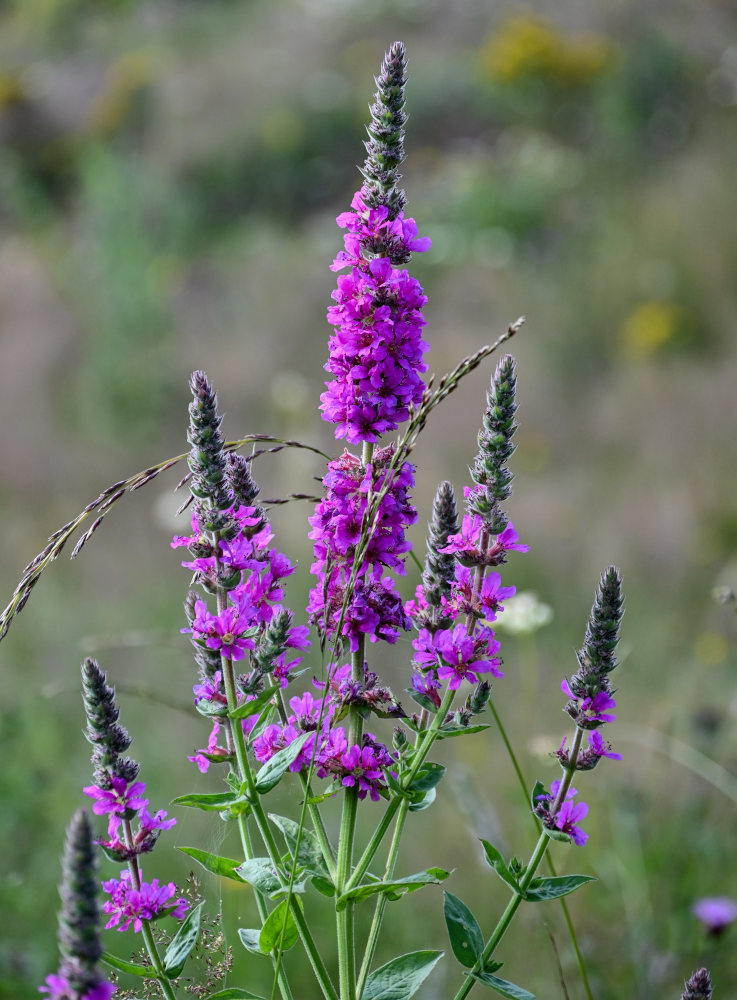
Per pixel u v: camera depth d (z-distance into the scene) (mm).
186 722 7316
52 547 3148
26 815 5949
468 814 5586
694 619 8969
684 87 22094
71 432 14492
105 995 2188
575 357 15008
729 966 4867
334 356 3119
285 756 3111
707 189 17922
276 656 3139
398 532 3191
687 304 15805
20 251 21359
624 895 5402
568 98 26203
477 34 31938
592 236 18797
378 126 3133
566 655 8211
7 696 7328
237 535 3152
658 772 6414
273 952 3230
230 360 16016
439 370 14758
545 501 11695
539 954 5027
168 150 25281
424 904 5648
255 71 29516
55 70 31828
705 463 12031
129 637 6582
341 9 34500
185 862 5699
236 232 22484
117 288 15906
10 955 5148
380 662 6707
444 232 20000
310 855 3287
